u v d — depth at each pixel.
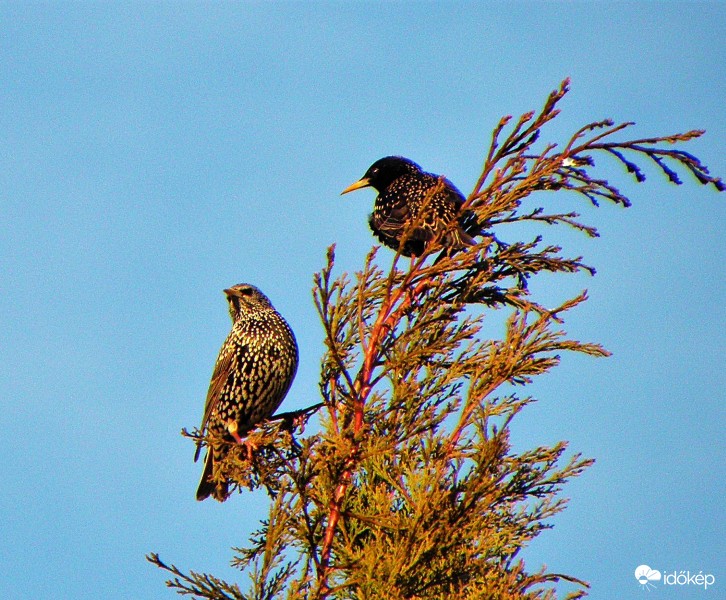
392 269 9.57
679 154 10.13
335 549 8.79
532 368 9.18
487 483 8.41
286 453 10.15
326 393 9.12
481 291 10.94
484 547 8.63
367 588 8.16
